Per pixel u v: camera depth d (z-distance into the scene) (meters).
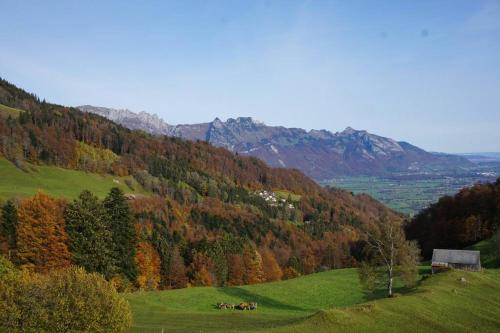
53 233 91.06
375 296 79.12
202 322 56.09
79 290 43.44
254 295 80.69
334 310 46.62
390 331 43.66
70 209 90.62
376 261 68.62
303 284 89.88
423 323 47.16
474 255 94.25
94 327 42.59
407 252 66.94
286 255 180.62
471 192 153.38
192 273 132.38
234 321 57.31
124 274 95.75
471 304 57.53
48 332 40.44
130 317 47.53
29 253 90.12
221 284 135.00
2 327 39.06
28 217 90.94
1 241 93.56
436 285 64.62
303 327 42.88
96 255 87.75
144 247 120.94
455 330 46.94
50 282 43.25
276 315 64.69
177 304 71.56
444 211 157.12
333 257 186.12
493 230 126.88
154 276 121.25
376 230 71.88
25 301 40.41
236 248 149.88
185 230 175.25
